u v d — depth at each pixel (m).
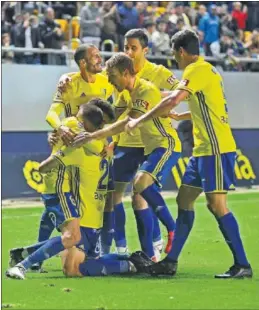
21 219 40.28
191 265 27.17
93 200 24.48
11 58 55.94
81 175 24.14
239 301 20.92
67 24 60.19
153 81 27.81
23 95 54.75
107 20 59.97
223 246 31.58
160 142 26.03
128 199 48.81
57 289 22.25
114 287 22.59
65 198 23.77
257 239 33.97
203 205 45.19
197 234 34.78
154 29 61.09
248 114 62.66
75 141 23.34
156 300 20.94
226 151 23.91
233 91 62.50
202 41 64.88
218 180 23.84
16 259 24.55
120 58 25.27
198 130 24.03
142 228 25.91
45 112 55.25
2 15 59.06
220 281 23.77
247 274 24.42
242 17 69.56
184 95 23.34
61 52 56.44
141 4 62.12
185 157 55.38
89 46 25.77
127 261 24.53
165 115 25.62
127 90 25.62
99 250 25.27
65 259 24.27
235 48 67.06
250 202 47.53
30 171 52.22
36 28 57.31
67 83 25.75
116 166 27.61
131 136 27.62
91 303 20.56
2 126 53.16
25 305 20.36
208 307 20.22
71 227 23.84
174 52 24.25
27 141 53.47
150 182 25.84
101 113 24.00
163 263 24.52
